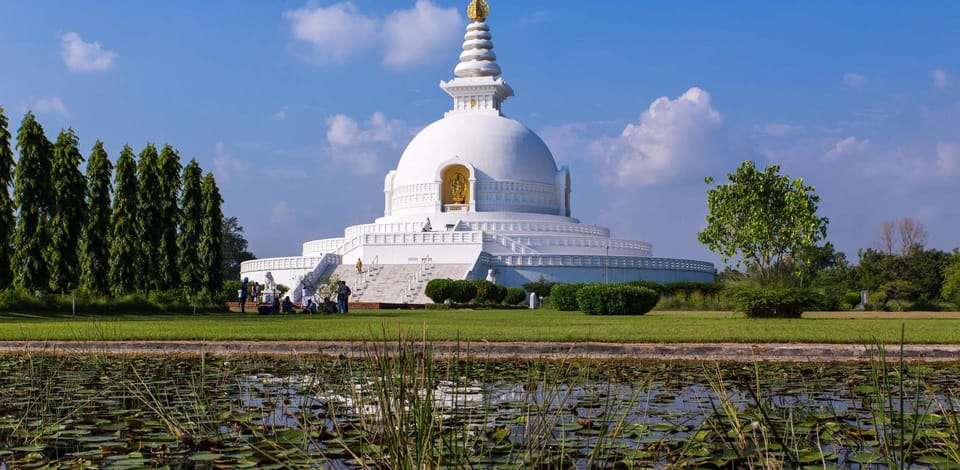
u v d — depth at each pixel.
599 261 78.88
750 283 48.94
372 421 11.10
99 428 12.65
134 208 53.62
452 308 60.97
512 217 90.56
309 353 23.11
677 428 12.32
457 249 78.06
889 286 71.44
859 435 11.73
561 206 96.69
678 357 22.75
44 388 16.69
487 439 11.49
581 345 23.56
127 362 21.69
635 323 34.88
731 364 21.23
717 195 55.59
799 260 58.84
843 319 40.31
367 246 79.12
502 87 99.06
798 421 12.77
